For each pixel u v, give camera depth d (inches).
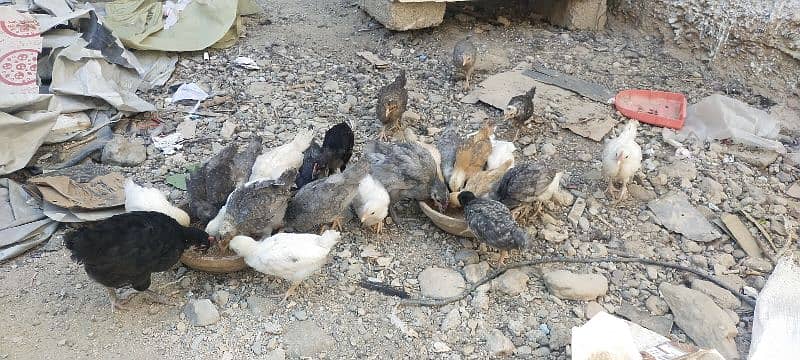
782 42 93.4
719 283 63.7
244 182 66.9
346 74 98.0
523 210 69.9
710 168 80.7
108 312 58.9
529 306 60.9
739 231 70.5
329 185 63.0
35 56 82.5
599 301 61.9
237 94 91.4
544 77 98.0
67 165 75.6
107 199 68.6
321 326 58.1
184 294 60.9
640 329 56.1
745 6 96.5
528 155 82.2
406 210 72.3
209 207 65.5
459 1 110.3
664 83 98.4
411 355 56.0
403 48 105.4
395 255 66.2
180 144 81.0
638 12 110.7
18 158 72.5
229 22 101.9
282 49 103.3
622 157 69.6
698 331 58.1
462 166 70.9
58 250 65.0
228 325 58.1
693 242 69.1
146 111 85.4
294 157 70.0
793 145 85.7
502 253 64.0
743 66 98.4
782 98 94.7
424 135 85.2
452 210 69.7
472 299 61.0
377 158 68.8
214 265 60.2
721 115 86.5
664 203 73.7
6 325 57.3
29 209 68.2
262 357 55.3
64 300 59.9
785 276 62.3
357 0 120.5
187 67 96.3
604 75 100.1
